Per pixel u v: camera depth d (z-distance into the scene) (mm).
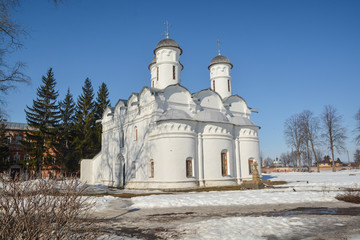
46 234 5793
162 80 33375
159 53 34062
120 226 10172
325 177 38062
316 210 12883
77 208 6543
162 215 12469
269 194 18391
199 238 8219
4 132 55469
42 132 53375
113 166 35906
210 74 39469
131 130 32625
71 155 53844
